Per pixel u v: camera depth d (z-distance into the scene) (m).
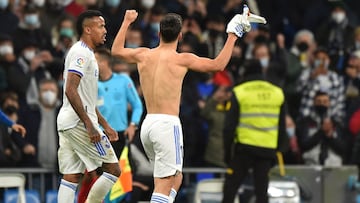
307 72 36.38
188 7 38.34
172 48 23.98
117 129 27.58
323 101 34.53
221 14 38.59
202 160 32.88
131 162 28.84
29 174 30.34
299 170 32.16
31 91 32.81
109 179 24.25
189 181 31.80
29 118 31.36
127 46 34.38
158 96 23.59
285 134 29.98
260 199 29.72
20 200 28.09
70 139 24.12
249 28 23.81
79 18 24.16
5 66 32.62
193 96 33.12
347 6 42.97
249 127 29.61
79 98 23.61
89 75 23.91
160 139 23.45
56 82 32.88
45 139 31.02
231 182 29.64
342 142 33.97
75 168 24.41
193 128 32.50
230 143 29.62
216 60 23.66
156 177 23.56
